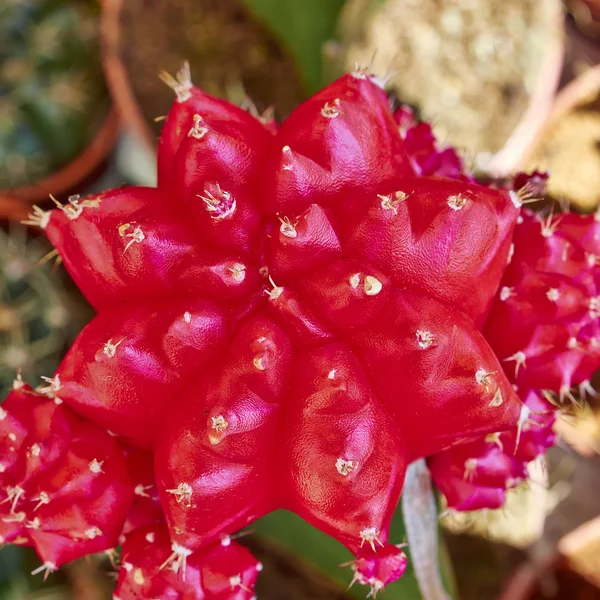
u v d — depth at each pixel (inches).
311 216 6.8
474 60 10.9
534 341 7.3
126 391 6.9
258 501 6.9
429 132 7.9
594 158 11.3
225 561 7.1
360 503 6.7
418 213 6.9
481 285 7.1
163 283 6.9
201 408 6.8
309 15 8.7
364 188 7.0
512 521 10.2
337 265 6.9
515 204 7.0
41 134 10.4
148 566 7.0
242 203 7.0
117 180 11.7
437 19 10.9
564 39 12.0
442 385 6.8
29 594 9.3
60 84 10.3
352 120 7.0
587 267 7.3
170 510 6.8
